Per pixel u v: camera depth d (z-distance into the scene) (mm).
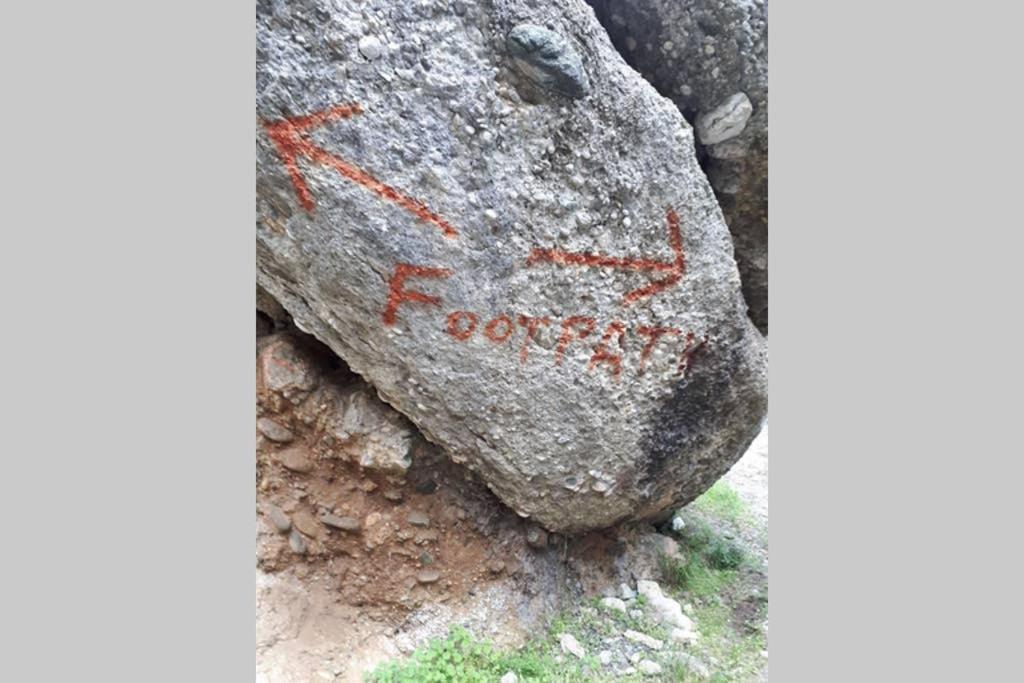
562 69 1922
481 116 1902
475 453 2301
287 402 2299
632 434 2535
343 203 1836
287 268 1975
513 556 2635
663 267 2363
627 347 2391
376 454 2303
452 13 1828
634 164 2188
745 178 2646
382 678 2283
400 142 1830
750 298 3049
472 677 2354
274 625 2299
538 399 2260
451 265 1975
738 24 2279
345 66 1737
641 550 3141
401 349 2066
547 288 2156
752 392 2750
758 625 2920
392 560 2480
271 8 1660
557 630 2668
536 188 2045
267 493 2381
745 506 4016
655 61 2398
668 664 2619
